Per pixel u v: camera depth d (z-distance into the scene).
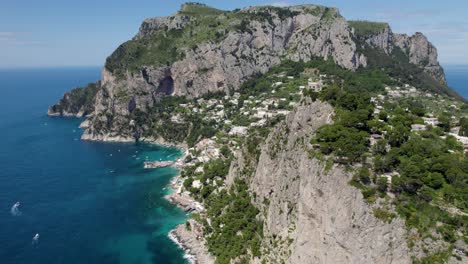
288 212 111.88
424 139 104.06
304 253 96.25
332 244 88.19
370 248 80.69
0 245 145.88
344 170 90.06
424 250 75.00
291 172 116.00
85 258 137.75
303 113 121.19
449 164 87.12
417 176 83.88
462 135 113.75
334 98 119.12
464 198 80.12
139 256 138.50
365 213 82.56
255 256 118.62
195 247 142.38
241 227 135.75
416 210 79.69
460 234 74.75
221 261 125.62
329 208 89.88
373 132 107.69
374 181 86.38
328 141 101.31
